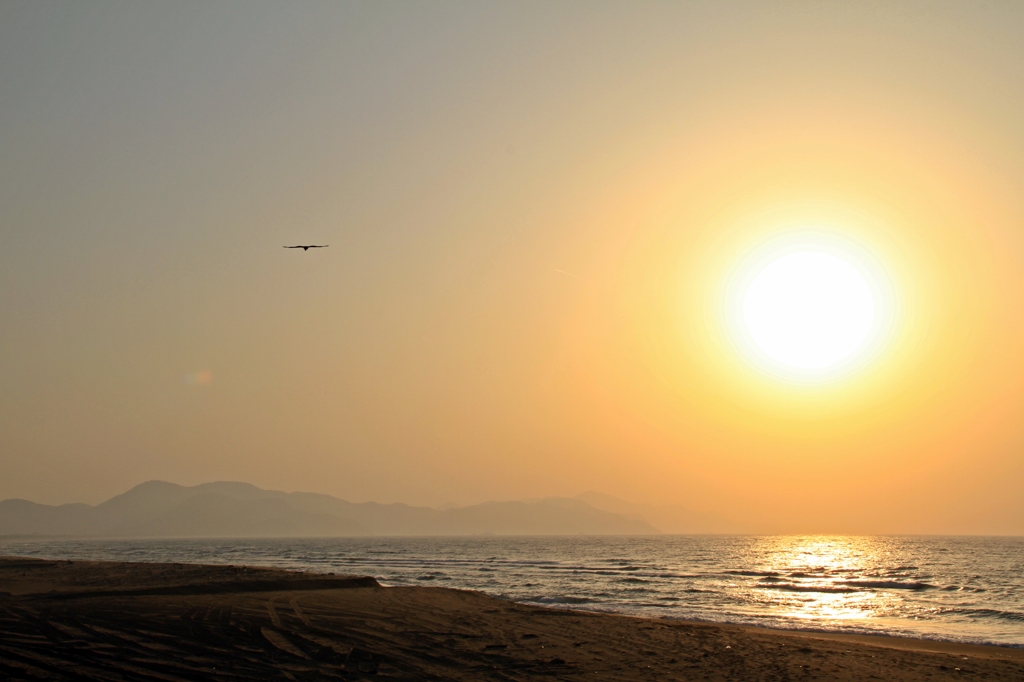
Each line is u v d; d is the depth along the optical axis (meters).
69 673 16.52
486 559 125.81
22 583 39.44
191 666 17.97
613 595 56.72
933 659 24.02
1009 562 125.19
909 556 152.25
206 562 106.62
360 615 28.95
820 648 25.81
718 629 30.47
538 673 19.30
